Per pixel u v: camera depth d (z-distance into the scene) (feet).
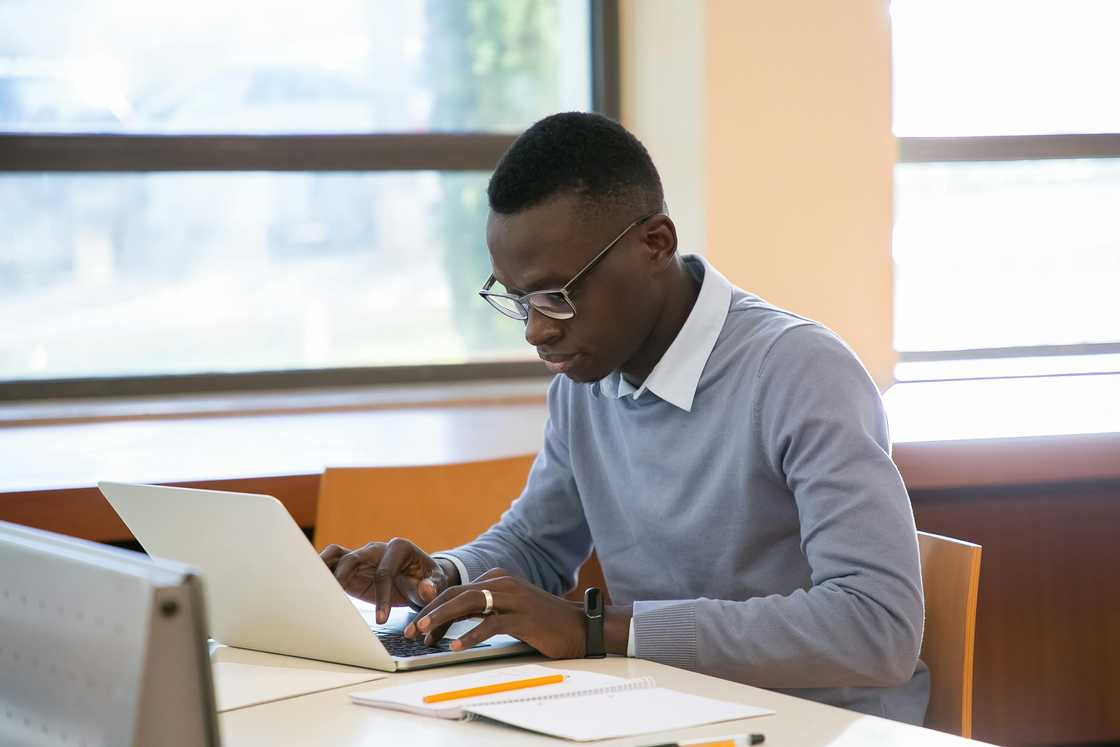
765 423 4.47
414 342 10.64
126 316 10.14
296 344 10.44
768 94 9.14
